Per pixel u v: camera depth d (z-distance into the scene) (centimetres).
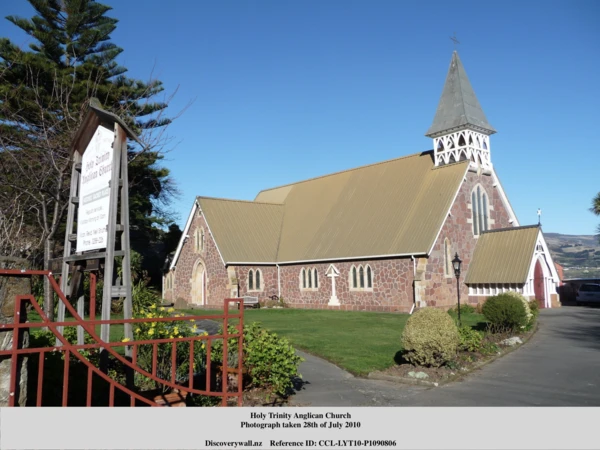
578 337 2000
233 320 2648
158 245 5341
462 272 3381
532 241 3278
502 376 1320
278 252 4153
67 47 3194
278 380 988
